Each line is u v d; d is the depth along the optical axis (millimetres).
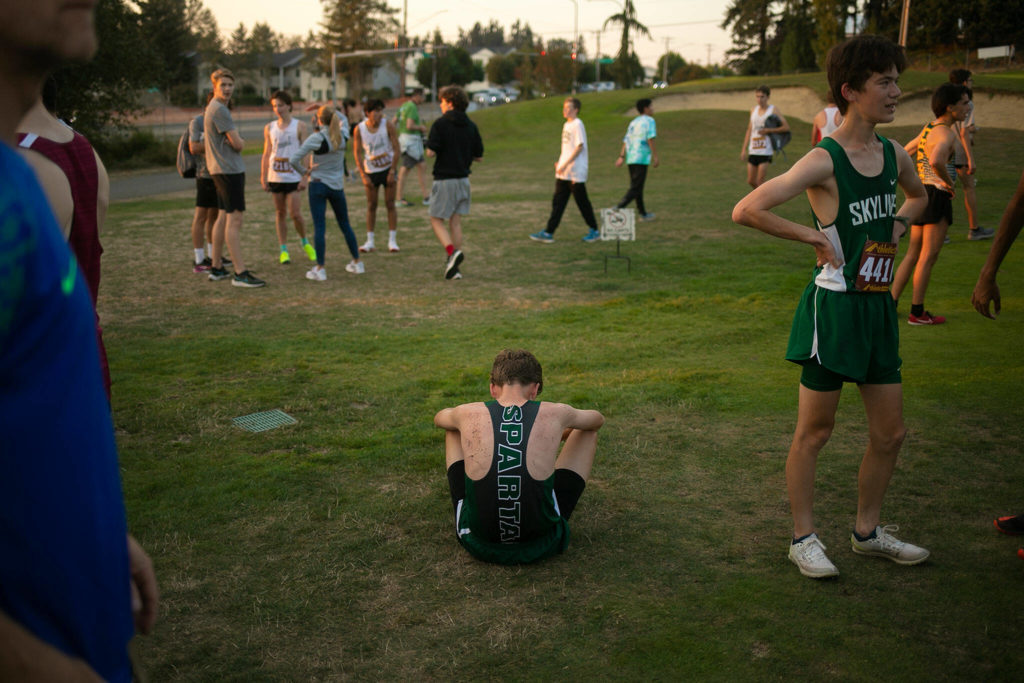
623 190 16781
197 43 97312
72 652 893
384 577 3123
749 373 5578
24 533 815
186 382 5484
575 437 3486
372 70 96688
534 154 26125
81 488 865
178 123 56062
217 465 4152
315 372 5691
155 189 21078
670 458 4242
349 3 90312
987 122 24359
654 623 2799
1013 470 4004
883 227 2930
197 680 2504
